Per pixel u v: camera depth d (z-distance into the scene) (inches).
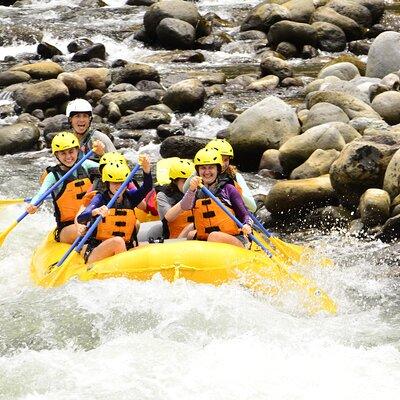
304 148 1242.6
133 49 2346.2
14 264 933.2
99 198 827.4
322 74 1775.3
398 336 724.7
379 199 1016.9
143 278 776.9
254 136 1354.6
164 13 2343.8
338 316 778.8
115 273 781.3
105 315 740.0
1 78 1920.5
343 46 2246.6
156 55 2240.4
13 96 1786.4
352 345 706.2
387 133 1175.0
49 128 1595.7
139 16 2677.2
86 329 728.3
